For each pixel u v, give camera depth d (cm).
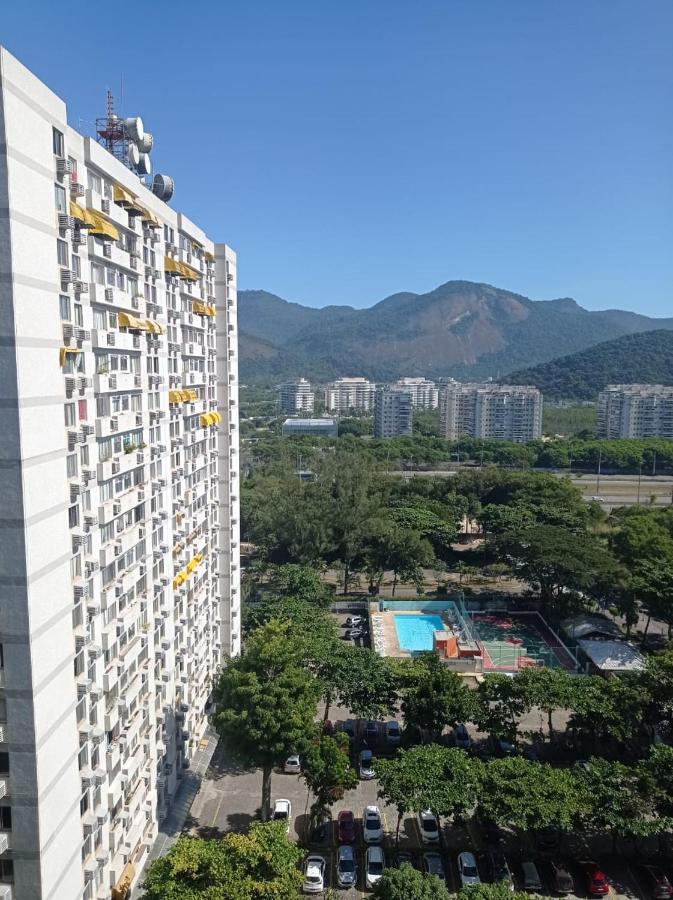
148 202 3469
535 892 3522
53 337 2306
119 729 3080
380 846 3866
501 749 4841
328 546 8681
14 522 2134
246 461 17975
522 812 3344
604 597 7494
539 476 11756
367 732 5059
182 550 4166
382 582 9188
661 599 6278
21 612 2175
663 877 3534
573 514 9881
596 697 4403
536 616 7762
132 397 3256
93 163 2722
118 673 2980
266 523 8975
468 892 2833
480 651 6475
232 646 5334
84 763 2661
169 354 3934
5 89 1973
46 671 2300
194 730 4594
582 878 3588
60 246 2430
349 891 3544
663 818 3419
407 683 4662
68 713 2480
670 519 8988
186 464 4250
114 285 3073
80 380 2584
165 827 3847
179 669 4216
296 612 5994
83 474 2638
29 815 2267
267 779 3984
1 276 2038
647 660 5109
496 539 8844
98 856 2800
